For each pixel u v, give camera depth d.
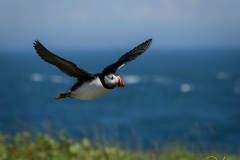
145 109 76.50
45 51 7.25
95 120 63.00
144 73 168.38
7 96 96.12
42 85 123.06
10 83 129.12
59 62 7.57
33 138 13.26
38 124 55.19
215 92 103.50
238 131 52.25
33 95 97.94
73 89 8.07
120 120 63.62
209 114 69.25
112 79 8.01
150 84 126.81
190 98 92.88
